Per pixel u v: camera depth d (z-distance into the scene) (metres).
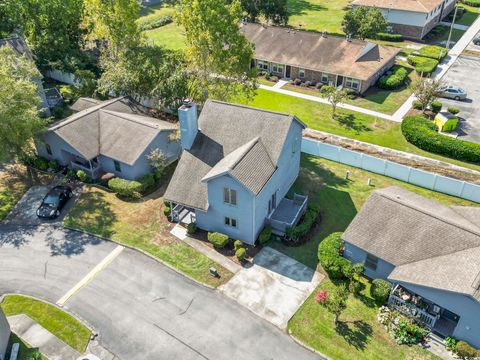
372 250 26.08
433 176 35.47
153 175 36.81
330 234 30.80
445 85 49.47
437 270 23.52
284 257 29.48
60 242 31.31
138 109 43.78
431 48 62.84
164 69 42.75
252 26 62.78
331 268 27.09
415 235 25.42
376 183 37.03
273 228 31.27
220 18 38.56
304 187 36.53
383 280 26.12
